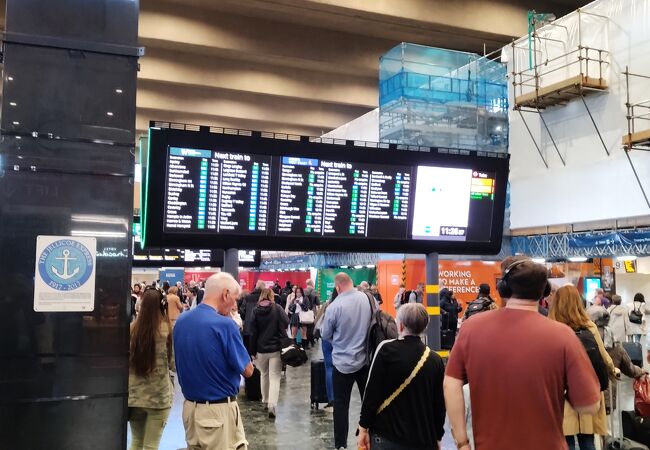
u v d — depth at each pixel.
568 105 14.08
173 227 6.77
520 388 2.35
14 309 3.34
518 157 15.52
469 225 8.23
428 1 17.17
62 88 3.55
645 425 4.93
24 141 3.44
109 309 3.52
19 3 3.49
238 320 5.56
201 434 3.54
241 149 7.00
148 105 24.52
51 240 3.43
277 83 22.92
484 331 2.51
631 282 19.00
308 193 7.37
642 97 12.26
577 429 4.30
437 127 15.77
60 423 3.37
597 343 4.10
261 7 17.84
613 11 12.86
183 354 3.64
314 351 14.69
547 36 14.37
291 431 6.55
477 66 16.22
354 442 6.01
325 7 16.48
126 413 3.51
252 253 13.06
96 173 3.56
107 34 3.66
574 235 13.93
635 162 12.50
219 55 20.38
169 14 18.31
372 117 19.50
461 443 2.56
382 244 7.77
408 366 3.30
